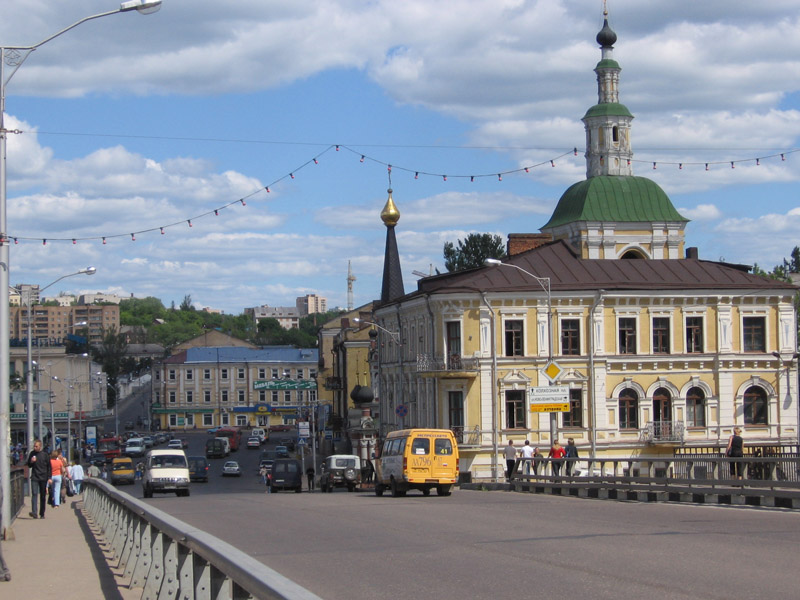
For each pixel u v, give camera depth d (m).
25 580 15.77
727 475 31.39
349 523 22.20
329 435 98.88
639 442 60.38
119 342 190.38
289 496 42.03
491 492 40.97
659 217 69.44
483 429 59.00
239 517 25.11
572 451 44.62
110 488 21.36
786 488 26.45
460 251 113.06
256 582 7.17
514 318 59.91
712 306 61.94
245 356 163.62
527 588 12.15
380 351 76.88
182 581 10.50
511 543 16.95
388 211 101.06
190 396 161.62
